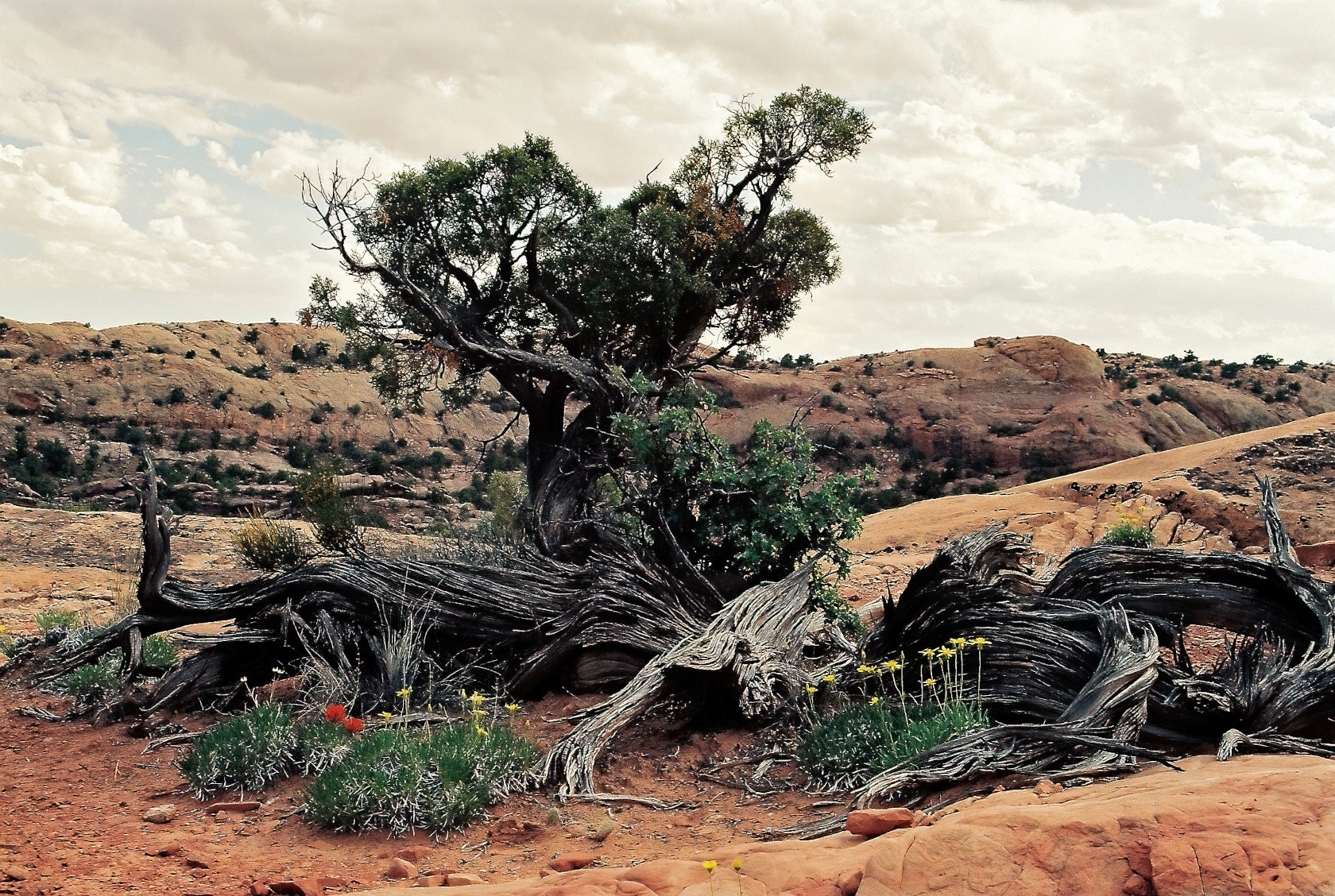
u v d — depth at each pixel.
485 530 14.47
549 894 4.08
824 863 4.14
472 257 14.59
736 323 16.77
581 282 14.98
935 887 3.68
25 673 11.72
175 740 8.75
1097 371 92.31
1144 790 4.59
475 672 10.09
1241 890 3.34
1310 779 4.07
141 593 10.51
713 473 11.21
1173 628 7.95
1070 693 7.26
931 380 91.62
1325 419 37.44
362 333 15.23
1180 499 25.41
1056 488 28.50
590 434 13.09
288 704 9.20
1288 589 7.54
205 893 5.02
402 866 5.37
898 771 5.80
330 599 10.25
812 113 14.73
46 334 88.38
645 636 9.66
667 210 14.80
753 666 8.38
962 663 7.75
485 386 99.00
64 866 5.52
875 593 16.69
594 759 7.37
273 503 42.91
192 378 86.75
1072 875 3.62
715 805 6.62
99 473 67.19
